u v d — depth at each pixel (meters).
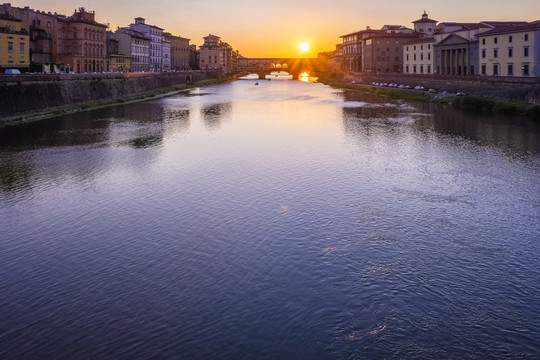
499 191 41.31
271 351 21.16
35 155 56.59
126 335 22.36
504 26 132.25
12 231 34.06
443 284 26.09
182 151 59.12
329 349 21.17
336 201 38.97
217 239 32.16
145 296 25.52
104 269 28.47
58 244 31.94
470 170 48.09
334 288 25.86
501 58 114.56
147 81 154.00
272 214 36.28
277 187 42.84
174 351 21.27
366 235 32.34
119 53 179.25
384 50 193.00
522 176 45.69
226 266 28.53
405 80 151.62
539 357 20.53
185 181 45.28
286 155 56.19
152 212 37.25
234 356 20.91
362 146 61.41
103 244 31.80
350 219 35.09
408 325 22.64
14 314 24.08
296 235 32.50
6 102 81.19
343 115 94.31
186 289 26.11
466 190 41.66
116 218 36.19
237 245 31.22
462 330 22.23
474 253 29.59
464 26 142.12
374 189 42.06
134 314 23.94
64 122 83.12
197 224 34.72
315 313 23.69
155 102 124.62
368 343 21.47
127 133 72.75
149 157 55.72
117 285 26.66
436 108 102.62
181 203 39.09
